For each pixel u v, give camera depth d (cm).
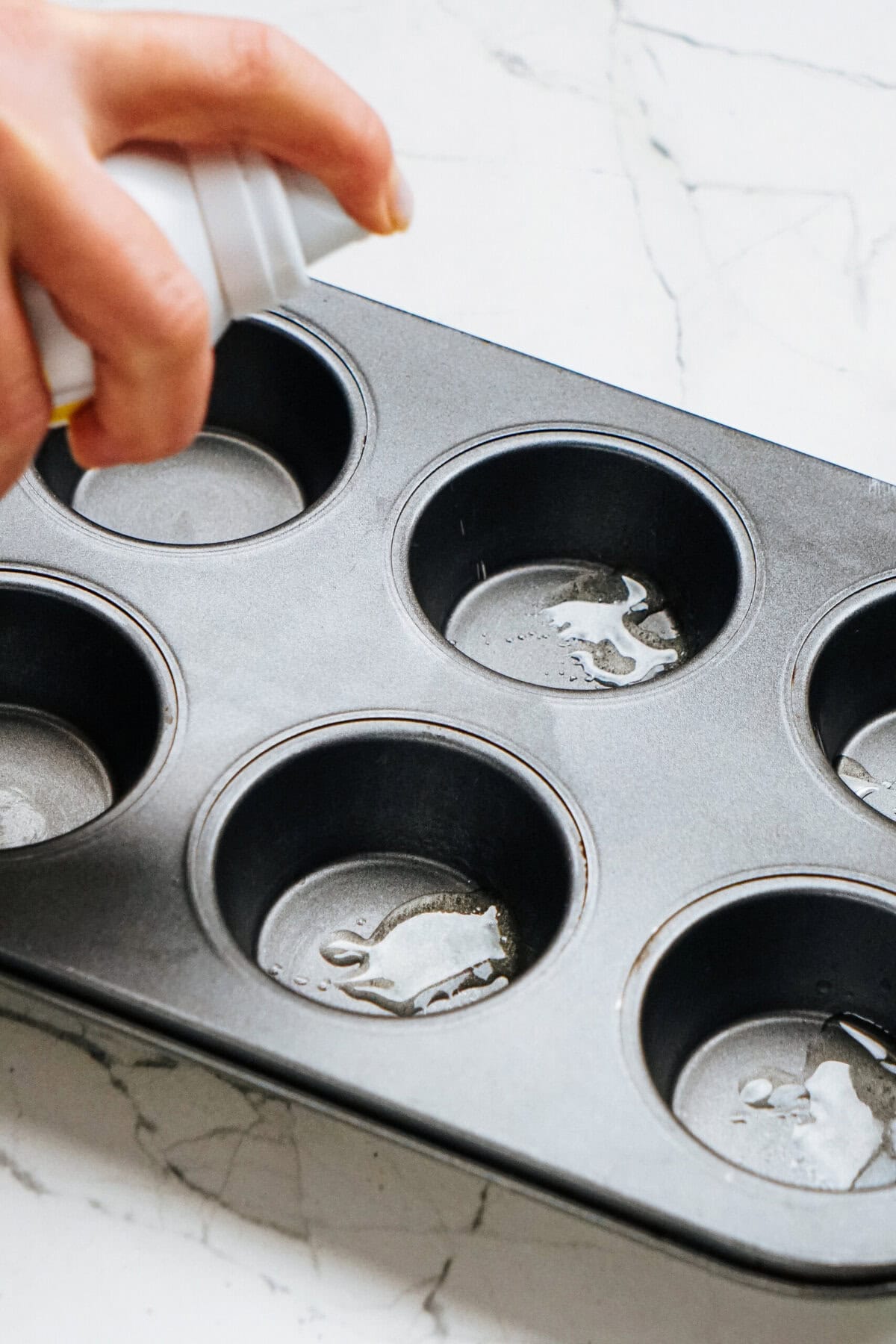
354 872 75
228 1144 63
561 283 96
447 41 110
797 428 89
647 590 85
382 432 81
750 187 103
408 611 74
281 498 90
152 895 63
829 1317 59
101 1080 65
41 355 53
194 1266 60
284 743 69
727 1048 69
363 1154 63
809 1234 54
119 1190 62
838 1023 69
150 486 90
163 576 75
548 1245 61
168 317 50
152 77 51
